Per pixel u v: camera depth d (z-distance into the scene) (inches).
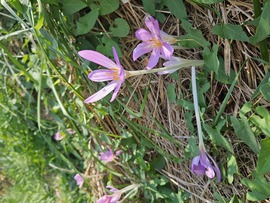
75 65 11.2
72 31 11.3
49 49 11.7
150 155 12.6
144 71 10.1
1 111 17.2
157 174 12.6
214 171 10.9
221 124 10.2
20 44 16.1
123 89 11.9
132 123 11.8
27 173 18.4
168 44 9.4
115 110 11.9
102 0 10.7
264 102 9.7
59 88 14.0
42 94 15.1
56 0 10.8
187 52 10.5
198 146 10.8
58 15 11.1
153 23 9.3
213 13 9.8
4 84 16.6
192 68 10.1
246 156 10.4
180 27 10.5
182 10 9.9
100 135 13.2
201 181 11.6
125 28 10.9
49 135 17.6
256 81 9.8
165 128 11.7
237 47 9.7
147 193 13.1
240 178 10.5
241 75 9.9
